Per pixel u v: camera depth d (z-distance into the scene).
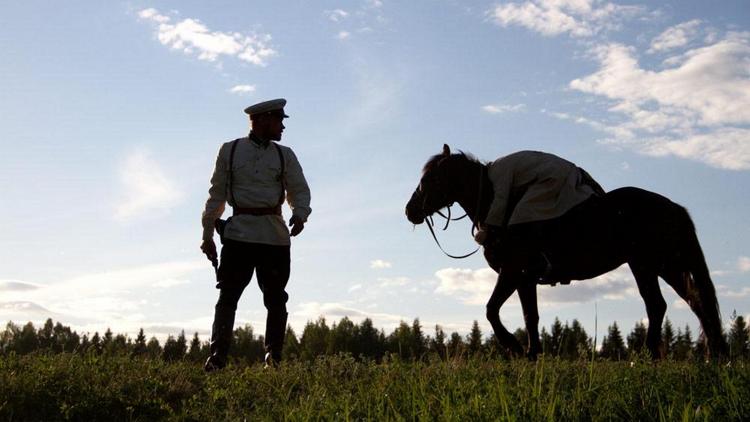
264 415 5.64
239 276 7.84
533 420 4.61
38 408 5.98
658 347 8.11
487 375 6.27
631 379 5.56
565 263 8.63
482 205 9.18
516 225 8.66
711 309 8.23
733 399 4.79
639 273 8.42
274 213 7.86
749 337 6.25
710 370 5.73
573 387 5.58
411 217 9.59
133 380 6.56
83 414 5.89
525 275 8.65
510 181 8.79
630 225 8.45
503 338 8.64
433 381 6.09
